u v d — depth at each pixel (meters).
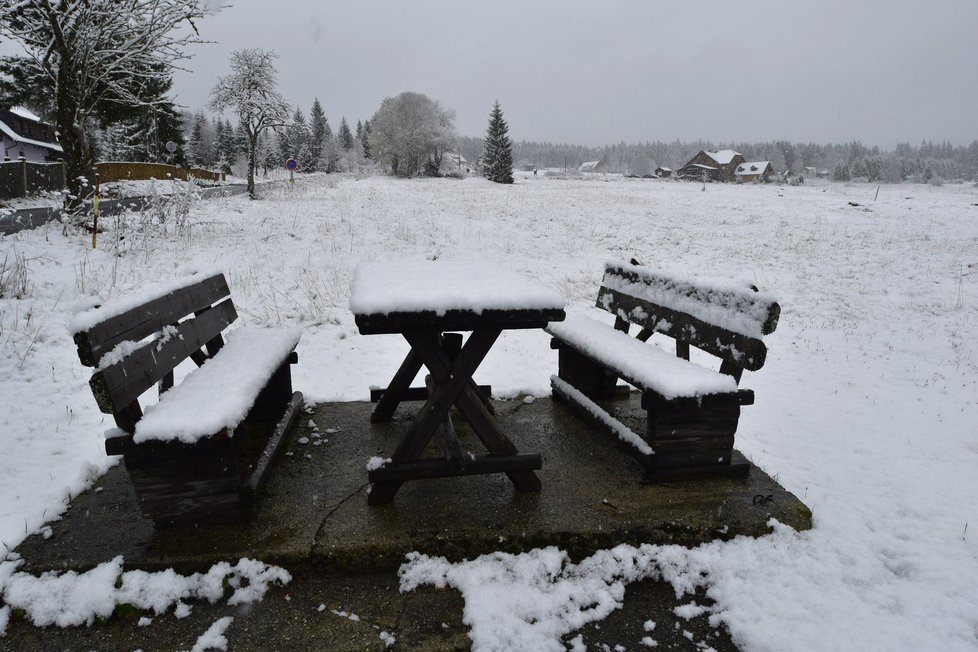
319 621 2.35
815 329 7.94
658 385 3.01
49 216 13.18
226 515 2.76
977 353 6.96
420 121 68.38
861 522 3.21
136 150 37.88
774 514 2.98
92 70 12.56
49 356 5.59
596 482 3.23
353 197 25.69
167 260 10.12
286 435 3.71
